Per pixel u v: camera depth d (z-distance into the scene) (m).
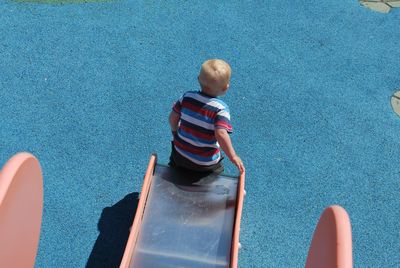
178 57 6.23
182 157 4.17
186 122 4.00
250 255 4.61
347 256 2.81
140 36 6.41
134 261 3.78
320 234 3.28
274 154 5.39
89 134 5.35
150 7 6.79
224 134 3.85
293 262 4.61
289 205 5.00
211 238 3.93
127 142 5.32
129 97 5.73
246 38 6.57
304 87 6.09
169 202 4.11
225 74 3.83
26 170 3.20
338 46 6.64
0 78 5.75
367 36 6.84
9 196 2.95
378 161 5.48
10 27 6.31
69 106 5.57
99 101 5.66
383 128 5.80
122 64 6.06
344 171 5.34
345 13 7.11
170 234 3.94
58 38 6.26
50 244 4.50
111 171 5.07
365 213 5.03
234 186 4.23
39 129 5.34
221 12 6.86
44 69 5.90
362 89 6.18
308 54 6.48
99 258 4.46
